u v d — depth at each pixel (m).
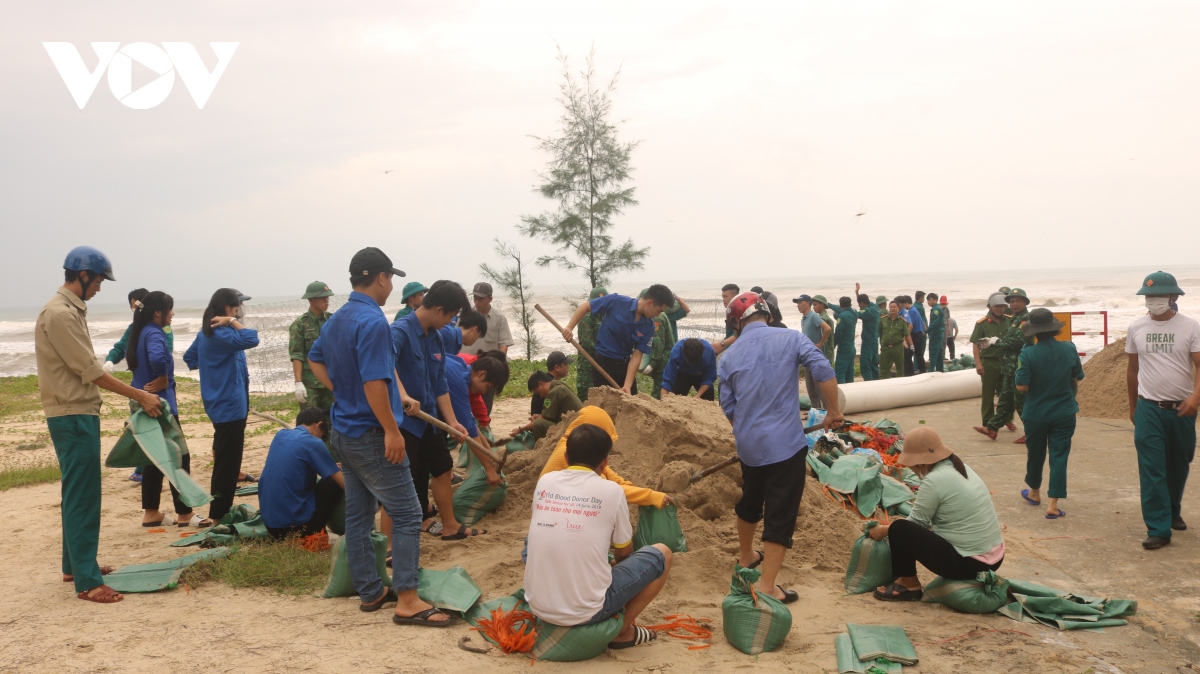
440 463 5.71
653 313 8.04
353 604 4.59
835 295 86.12
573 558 3.81
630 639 4.02
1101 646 4.11
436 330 5.63
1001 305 10.42
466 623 4.27
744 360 4.83
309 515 5.71
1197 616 4.57
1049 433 6.82
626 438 6.10
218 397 6.40
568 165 20.22
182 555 5.66
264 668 3.65
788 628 4.01
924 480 4.71
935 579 4.74
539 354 25.70
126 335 9.02
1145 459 5.91
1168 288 5.86
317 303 8.38
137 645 3.93
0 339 54.28
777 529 4.60
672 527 4.93
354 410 4.26
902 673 3.71
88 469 4.65
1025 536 6.22
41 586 4.98
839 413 4.77
